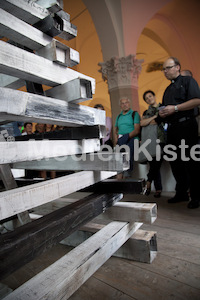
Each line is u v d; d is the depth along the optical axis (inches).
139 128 115.9
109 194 42.9
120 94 200.7
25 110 29.2
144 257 45.1
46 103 32.6
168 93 89.0
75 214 31.6
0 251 21.0
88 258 31.9
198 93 79.9
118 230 41.1
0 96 26.2
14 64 29.6
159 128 101.3
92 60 415.2
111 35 205.5
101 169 40.0
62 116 35.2
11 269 21.7
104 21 204.8
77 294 36.0
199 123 89.3
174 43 313.4
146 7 219.5
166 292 35.6
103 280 39.6
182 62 314.0
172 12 285.1
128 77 201.3
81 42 364.5
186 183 93.4
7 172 49.1
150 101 112.2
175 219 72.7
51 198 30.5
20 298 24.1
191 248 51.0
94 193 43.7
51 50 35.6
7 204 24.4
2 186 63.3
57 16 35.9
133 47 211.9
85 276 30.9
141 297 34.7
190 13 283.1
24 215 48.3
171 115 86.0
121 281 39.1
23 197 26.3
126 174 123.8
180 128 83.3
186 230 62.2
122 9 199.8
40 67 33.7
